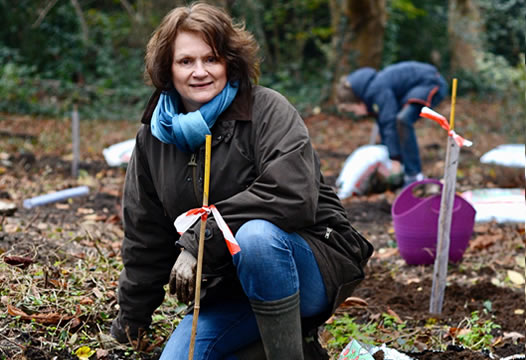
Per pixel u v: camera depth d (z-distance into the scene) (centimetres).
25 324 290
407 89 661
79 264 361
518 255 484
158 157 255
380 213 623
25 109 1242
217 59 241
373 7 1367
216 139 241
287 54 1748
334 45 1452
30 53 1474
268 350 234
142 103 1394
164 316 319
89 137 1042
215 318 249
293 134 235
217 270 238
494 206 583
